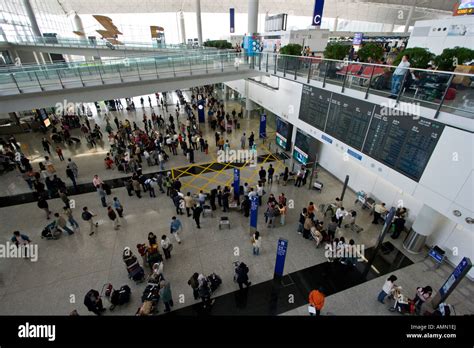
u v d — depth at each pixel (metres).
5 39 29.62
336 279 8.51
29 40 30.92
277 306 7.66
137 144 16.16
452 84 6.09
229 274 8.67
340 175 14.16
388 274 8.70
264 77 17.27
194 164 15.99
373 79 8.34
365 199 11.84
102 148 17.97
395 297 7.34
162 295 7.06
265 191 13.25
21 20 32.88
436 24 11.23
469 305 7.71
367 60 9.95
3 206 12.17
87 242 10.05
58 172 14.93
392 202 11.09
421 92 6.86
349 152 9.78
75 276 8.66
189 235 10.34
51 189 12.51
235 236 10.30
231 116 24.47
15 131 20.47
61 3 41.94
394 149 7.83
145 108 27.56
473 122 5.73
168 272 8.73
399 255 9.46
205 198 11.57
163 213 11.62
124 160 14.63
